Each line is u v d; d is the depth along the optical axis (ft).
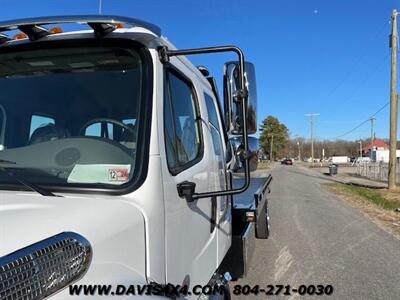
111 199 7.13
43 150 7.93
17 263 4.96
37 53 8.84
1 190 7.19
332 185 103.81
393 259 28.12
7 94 9.13
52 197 6.92
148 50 8.33
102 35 8.46
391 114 95.76
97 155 7.72
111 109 8.33
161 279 7.49
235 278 15.58
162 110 8.25
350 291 21.53
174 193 8.25
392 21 97.19
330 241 33.60
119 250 6.46
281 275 24.13
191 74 11.04
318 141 520.01
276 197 68.90
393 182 94.84
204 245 10.75
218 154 12.75
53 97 8.83
